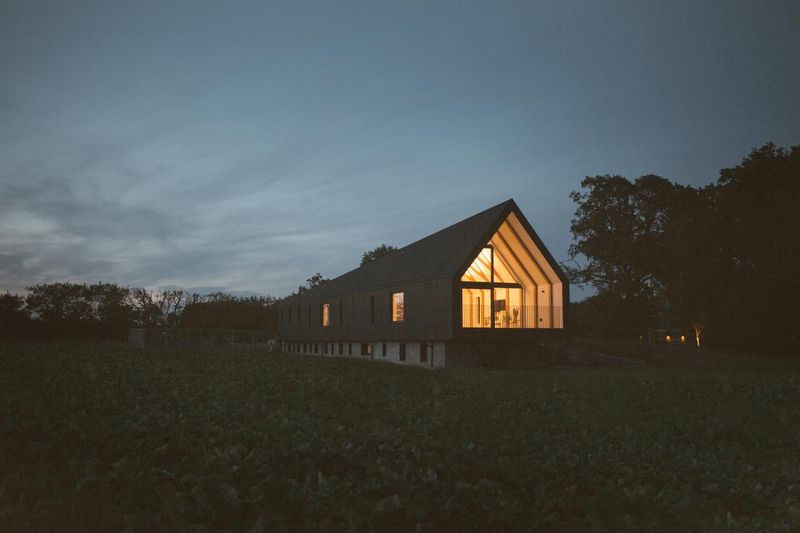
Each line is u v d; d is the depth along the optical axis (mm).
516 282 35656
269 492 7719
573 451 11859
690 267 46969
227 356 32031
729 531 7973
